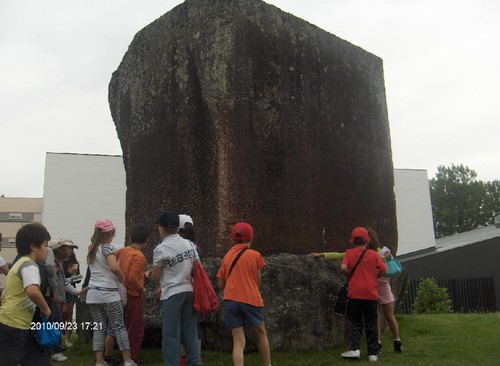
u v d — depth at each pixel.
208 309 4.74
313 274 6.43
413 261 24.75
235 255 5.05
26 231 4.39
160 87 7.14
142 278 5.57
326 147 7.47
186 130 6.68
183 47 6.91
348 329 6.54
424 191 29.36
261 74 6.81
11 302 4.19
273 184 6.70
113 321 5.34
